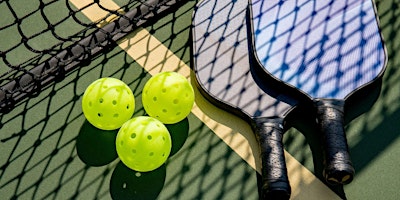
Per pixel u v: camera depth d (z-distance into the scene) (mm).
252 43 1170
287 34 1176
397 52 1206
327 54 1146
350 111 1139
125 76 1205
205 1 1267
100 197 1065
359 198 1048
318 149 1100
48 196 1071
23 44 1256
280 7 1212
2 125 1154
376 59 1140
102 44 1245
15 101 1179
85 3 1323
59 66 1214
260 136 1071
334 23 1185
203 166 1092
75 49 1231
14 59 1235
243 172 1083
